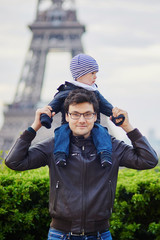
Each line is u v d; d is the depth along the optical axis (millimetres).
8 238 6488
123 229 6934
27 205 6391
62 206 3803
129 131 4098
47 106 4133
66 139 4004
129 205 6828
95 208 3756
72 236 3750
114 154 4078
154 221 7062
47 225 6531
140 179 7008
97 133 4086
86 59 4578
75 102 3918
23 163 3936
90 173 3855
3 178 6309
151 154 4008
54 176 3957
